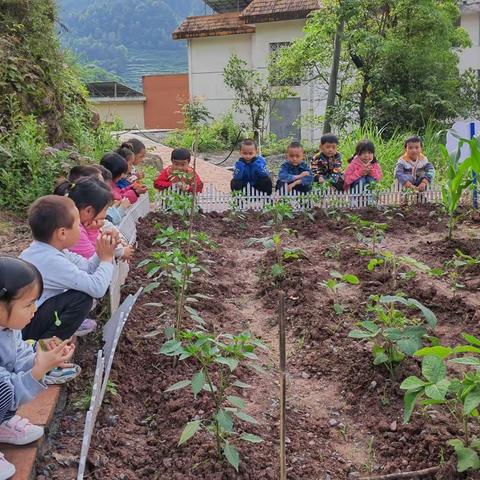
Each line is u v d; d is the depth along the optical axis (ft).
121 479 9.80
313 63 57.31
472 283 17.56
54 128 30.32
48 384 11.62
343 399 12.40
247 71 73.36
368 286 17.47
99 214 13.89
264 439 10.93
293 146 28.45
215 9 99.14
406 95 52.60
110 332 12.78
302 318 15.61
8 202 23.32
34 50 30.89
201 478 9.75
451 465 9.67
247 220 25.93
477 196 27.53
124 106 105.09
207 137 74.64
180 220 24.95
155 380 12.69
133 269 18.42
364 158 28.09
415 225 24.71
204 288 17.39
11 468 9.09
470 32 80.33
